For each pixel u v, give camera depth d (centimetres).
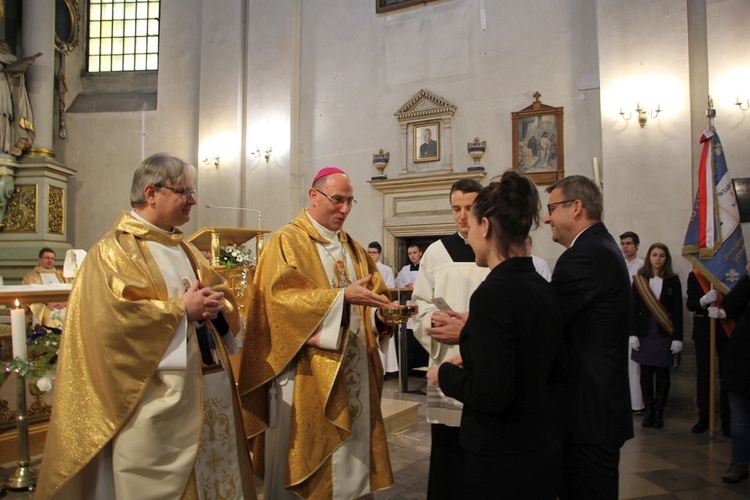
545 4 902
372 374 298
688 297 566
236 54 1127
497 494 178
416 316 286
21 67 1068
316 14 1102
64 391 219
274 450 284
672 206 739
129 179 1245
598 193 240
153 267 233
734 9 718
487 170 927
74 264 556
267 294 279
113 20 1318
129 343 212
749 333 388
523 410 180
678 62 752
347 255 310
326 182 298
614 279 219
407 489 382
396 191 999
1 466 392
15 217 1077
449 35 976
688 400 694
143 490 213
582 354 219
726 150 712
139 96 1278
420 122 980
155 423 216
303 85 1105
